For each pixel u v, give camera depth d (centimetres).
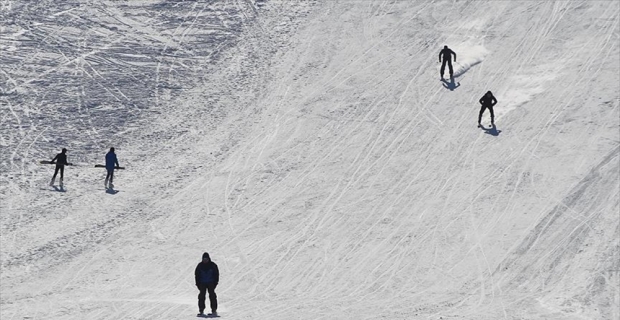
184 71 13738
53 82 13125
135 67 13725
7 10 14712
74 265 9162
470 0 15600
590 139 11538
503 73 13400
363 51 14238
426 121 12269
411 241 9638
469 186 10688
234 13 15400
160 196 10706
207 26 14975
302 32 14875
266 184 10925
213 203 10519
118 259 9288
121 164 11450
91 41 14238
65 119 12338
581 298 8444
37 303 8181
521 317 7862
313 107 12750
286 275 8938
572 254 9281
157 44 14362
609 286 8662
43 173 11150
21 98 12669
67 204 10469
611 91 12600
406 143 11750
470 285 8769
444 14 15212
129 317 7619
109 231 9912
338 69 13762
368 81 13375
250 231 9900
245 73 13738
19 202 10462
